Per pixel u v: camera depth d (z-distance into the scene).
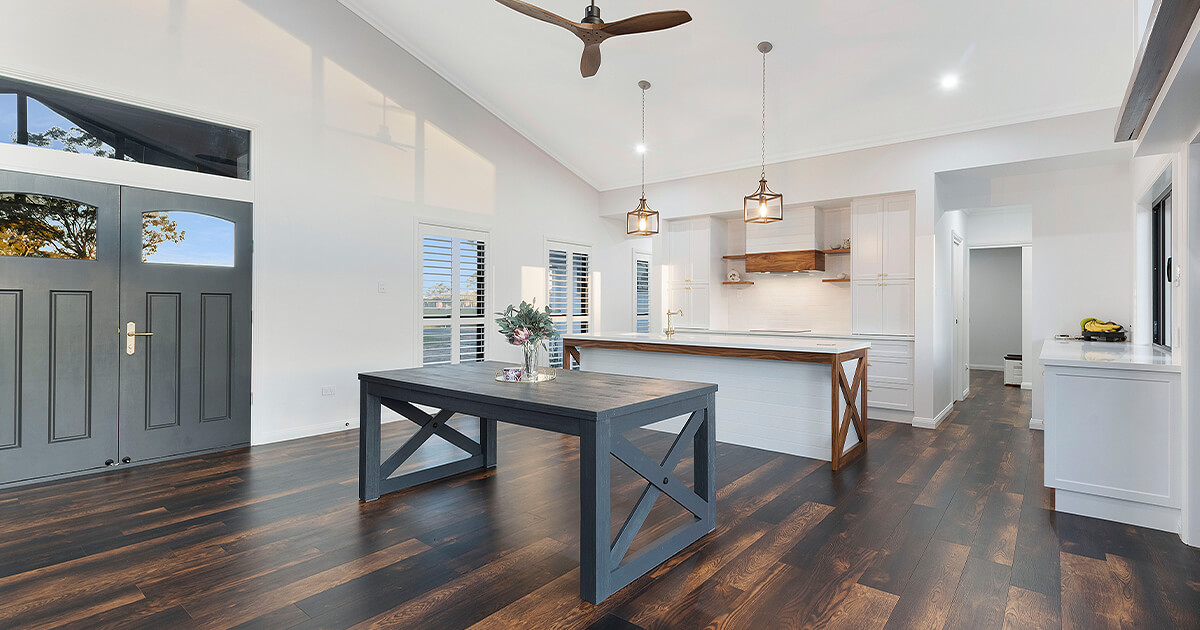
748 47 4.58
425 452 4.38
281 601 2.18
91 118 3.85
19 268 3.58
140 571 2.42
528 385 3.02
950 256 6.14
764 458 4.32
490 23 4.94
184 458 4.20
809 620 2.06
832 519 3.05
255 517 3.04
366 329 5.26
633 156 6.86
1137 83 2.37
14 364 3.58
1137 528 2.92
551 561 2.54
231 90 4.43
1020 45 4.09
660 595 2.25
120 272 3.95
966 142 5.08
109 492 3.44
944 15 3.92
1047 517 3.07
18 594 2.22
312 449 4.46
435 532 2.85
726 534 2.86
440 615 2.09
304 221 4.84
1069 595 2.24
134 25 3.98
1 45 3.48
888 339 5.63
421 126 5.68
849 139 5.63
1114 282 4.96
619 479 3.78
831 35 4.29
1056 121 4.64
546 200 6.99
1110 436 3.02
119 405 3.96
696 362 5.04
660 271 7.71
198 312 4.29
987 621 2.05
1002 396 7.14
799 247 6.50
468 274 6.13
